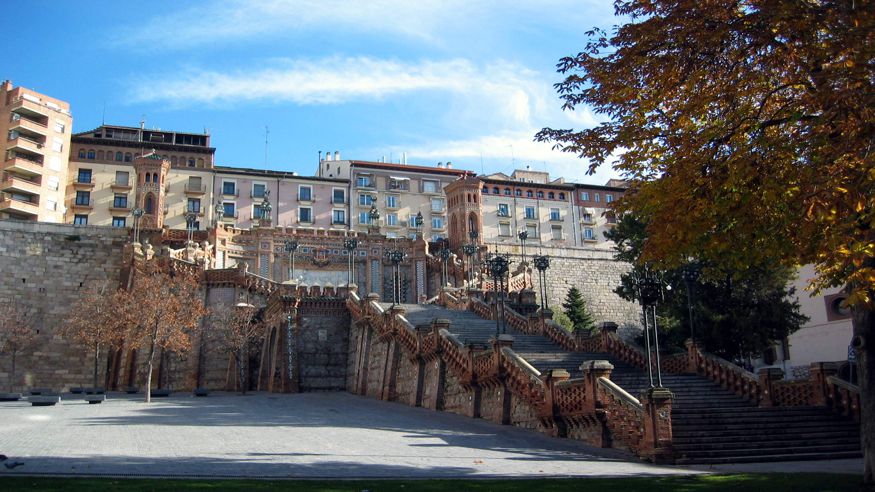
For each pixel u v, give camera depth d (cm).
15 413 2864
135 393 4359
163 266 4891
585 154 1700
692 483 1341
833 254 1305
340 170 9244
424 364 3228
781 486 1304
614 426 1998
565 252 6681
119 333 4212
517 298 4619
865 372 1374
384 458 1702
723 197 1474
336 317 4472
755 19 1388
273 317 4472
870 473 1334
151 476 1301
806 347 4250
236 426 2398
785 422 2225
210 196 8219
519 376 2438
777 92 1563
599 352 3159
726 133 1520
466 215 6881
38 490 1042
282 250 6112
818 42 1359
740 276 1692
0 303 5203
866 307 1377
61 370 5191
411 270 6262
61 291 5412
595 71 1627
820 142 1330
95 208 7912
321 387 4300
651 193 1585
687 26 1465
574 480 1373
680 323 3591
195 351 4609
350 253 5506
